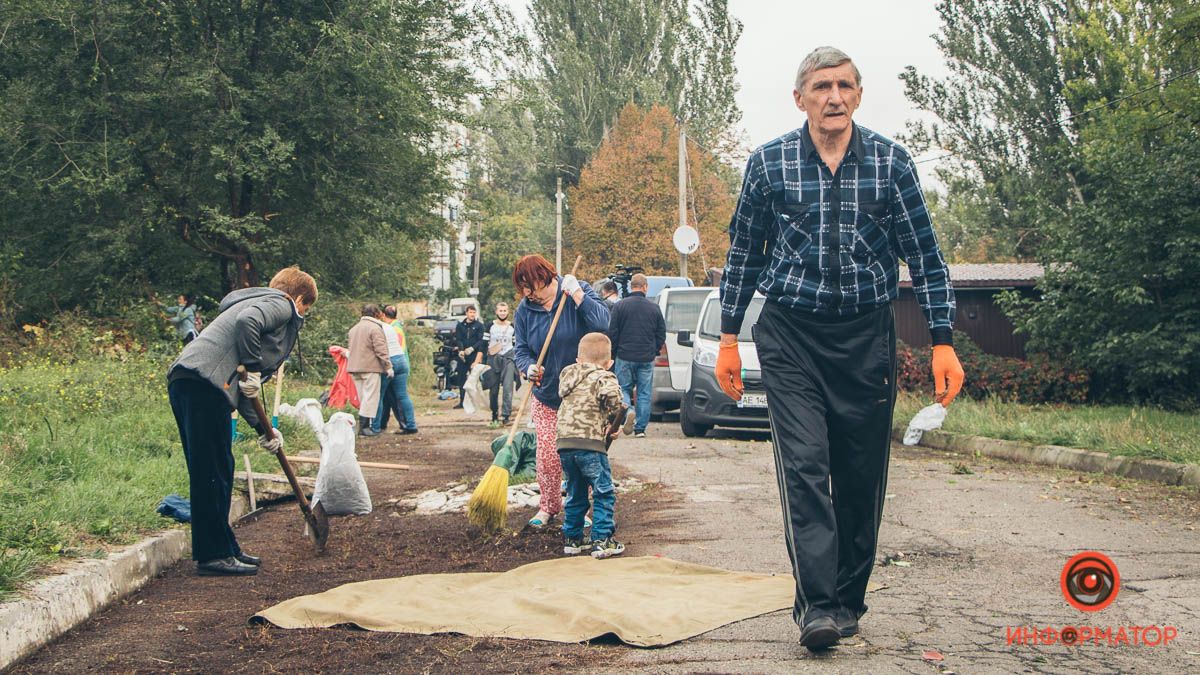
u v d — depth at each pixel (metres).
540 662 3.91
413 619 4.52
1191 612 4.54
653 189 46.31
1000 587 5.03
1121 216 14.50
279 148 17.14
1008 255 34.94
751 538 6.34
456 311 45.16
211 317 20.28
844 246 3.79
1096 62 26.89
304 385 17.39
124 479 7.26
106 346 15.27
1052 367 16.17
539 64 47.81
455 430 14.29
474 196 21.66
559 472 6.84
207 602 5.13
